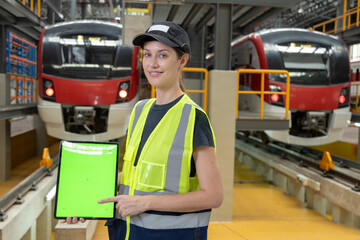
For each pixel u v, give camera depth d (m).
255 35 7.95
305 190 7.15
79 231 3.92
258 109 7.75
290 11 18.41
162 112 1.31
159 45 1.26
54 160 7.21
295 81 7.36
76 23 7.16
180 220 1.22
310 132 7.76
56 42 6.85
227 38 6.14
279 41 7.62
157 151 1.25
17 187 4.56
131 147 1.35
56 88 6.75
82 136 6.97
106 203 1.33
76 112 6.81
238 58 9.34
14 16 7.83
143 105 1.43
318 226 5.50
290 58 7.50
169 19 10.27
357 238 4.88
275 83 7.32
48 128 7.03
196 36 10.88
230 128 5.48
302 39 7.66
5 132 8.23
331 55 7.55
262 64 7.55
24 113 7.47
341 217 5.72
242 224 5.53
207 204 1.20
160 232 1.22
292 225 5.54
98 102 6.78
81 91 6.74
